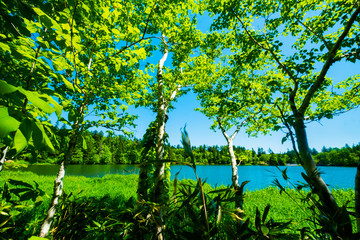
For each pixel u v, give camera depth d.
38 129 0.74
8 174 14.50
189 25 4.76
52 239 2.11
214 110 6.57
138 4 3.03
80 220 2.25
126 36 1.78
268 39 3.78
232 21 3.88
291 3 3.25
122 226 2.11
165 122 3.56
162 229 1.62
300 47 4.22
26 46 1.26
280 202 8.31
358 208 1.68
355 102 4.08
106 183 14.66
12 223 1.92
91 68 2.00
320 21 3.45
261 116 4.49
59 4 1.33
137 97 4.44
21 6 1.16
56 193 2.63
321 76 2.49
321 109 4.88
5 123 0.57
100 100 3.41
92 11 1.47
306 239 1.53
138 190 3.08
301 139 2.38
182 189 1.53
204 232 1.10
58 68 1.38
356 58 2.47
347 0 2.84
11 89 0.58
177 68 5.05
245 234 1.29
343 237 1.40
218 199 1.35
